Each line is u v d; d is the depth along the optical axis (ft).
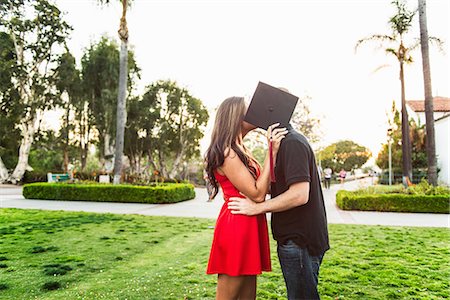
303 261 6.02
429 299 10.44
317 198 6.25
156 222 26.17
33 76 87.81
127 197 44.09
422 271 13.52
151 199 43.60
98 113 93.97
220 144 6.35
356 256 16.01
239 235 6.26
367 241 19.66
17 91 86.74
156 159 118.52
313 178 6.24
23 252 15.99
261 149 82.07
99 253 15.97
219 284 6.51
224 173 6.47
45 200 45.83
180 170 135.23
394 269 13.76
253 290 6.76
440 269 13.83
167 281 12.03
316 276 6.24
